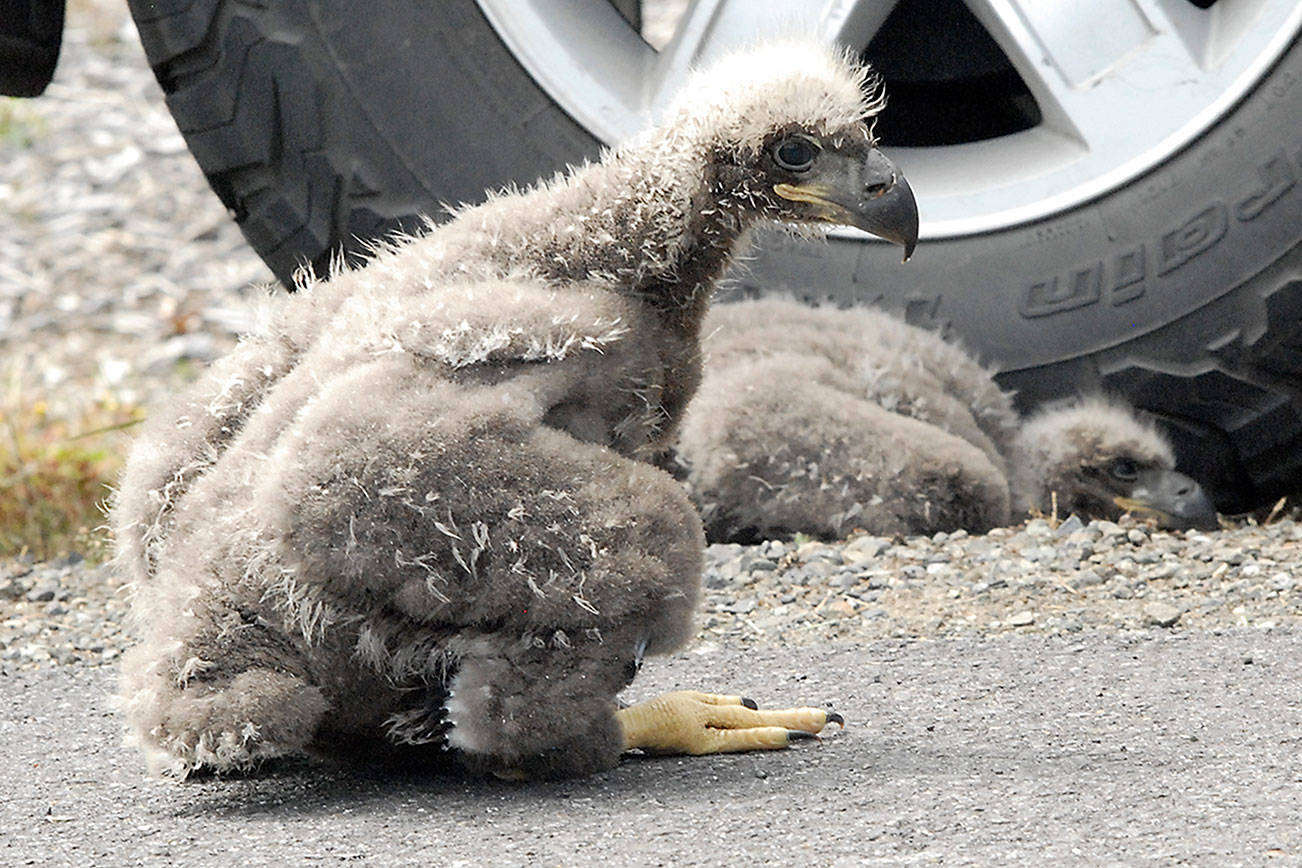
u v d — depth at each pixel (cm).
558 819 578
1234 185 1003
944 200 1050
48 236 1812
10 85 1043
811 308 1080
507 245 662
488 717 600
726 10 993
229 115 1025
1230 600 827
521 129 1014
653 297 680
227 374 657
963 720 681
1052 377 1068
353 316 639
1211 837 534
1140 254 1026
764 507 1020
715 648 805
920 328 1072
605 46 1027
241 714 588
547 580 589
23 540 1120
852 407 1020
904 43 1108
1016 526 1045
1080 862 517
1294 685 702
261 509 586
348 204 1030
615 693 613
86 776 656
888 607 850
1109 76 1016
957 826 552
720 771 627
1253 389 1038
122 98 2108
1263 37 991
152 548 646
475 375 607
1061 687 717
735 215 693
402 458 582
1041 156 1041
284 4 1009
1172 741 639
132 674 606
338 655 602
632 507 596
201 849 565
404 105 1016
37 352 1600
